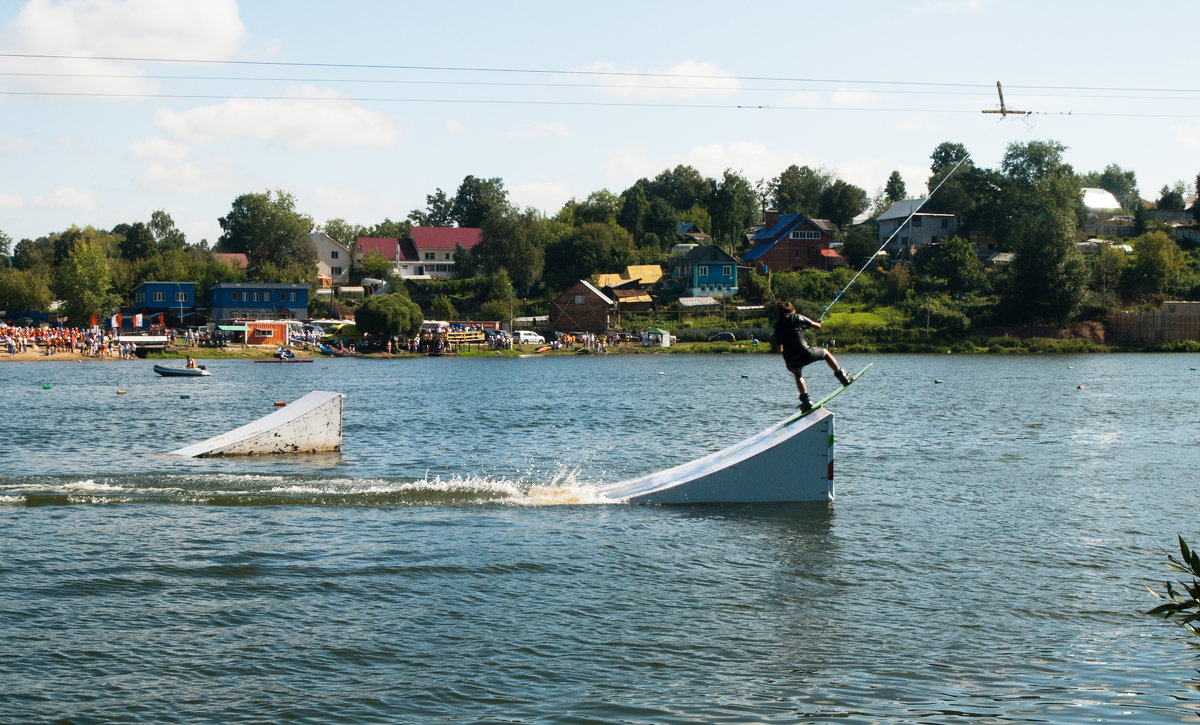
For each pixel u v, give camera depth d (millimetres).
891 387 71312
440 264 198000
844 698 12461
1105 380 78562
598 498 24656
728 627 15094
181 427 43969
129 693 12344
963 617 15680
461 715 11859
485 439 39469
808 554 19500
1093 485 28031
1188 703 12383
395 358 124688
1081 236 162000
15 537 19781
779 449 24172
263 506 23328
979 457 34125
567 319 145750
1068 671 13453
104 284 144625
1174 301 141750
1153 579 17906
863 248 165750
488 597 16453
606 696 12445
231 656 13648
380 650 13945
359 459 32906
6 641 14031
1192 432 42281
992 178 162125
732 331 138625
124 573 17422
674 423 46594
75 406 54750
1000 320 133625
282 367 105438
